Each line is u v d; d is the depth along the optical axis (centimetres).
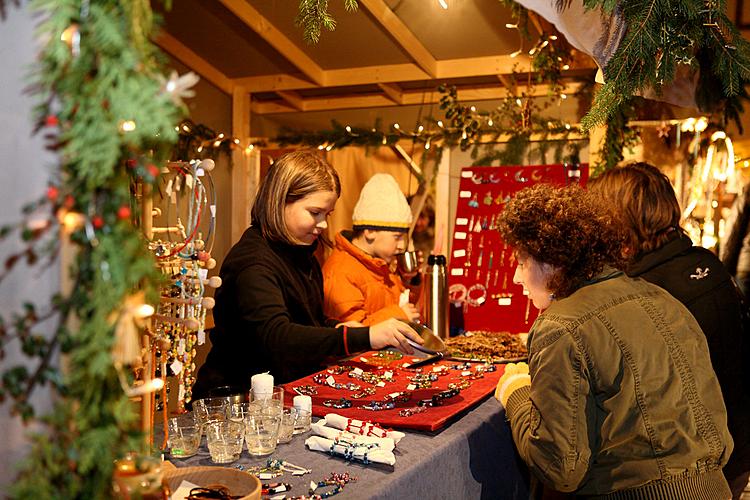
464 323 463
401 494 153
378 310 349
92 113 88
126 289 92
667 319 164
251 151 501
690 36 192
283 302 234
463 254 468
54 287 93
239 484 139
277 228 248
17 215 95
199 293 155
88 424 92
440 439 180
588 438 157
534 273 175
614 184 231
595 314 160
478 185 470
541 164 462
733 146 426
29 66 91
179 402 164
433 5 382
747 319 251
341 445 167
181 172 159
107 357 89
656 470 154
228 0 375
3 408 100
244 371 239
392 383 237
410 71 460
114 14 89
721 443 160
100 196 91
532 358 163
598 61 225
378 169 488
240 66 473
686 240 228
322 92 506
